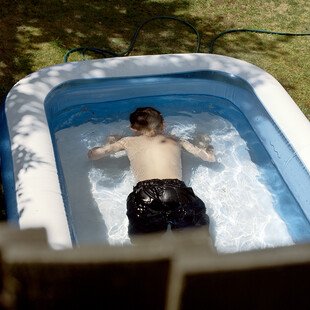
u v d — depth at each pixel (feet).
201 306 3.60
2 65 13.92
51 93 11.73
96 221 10.50
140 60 12.85
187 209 9.53
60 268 3.22
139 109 11.51
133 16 16.61
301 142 11.19
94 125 12.46
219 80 13.14
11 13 15.83
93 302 3.63
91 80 12.30
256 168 11.84
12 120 10.64
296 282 3.52
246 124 12.71
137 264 3.27
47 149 10.05
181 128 12.61
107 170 11.50
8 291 3.42
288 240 10.47
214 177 11.56
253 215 10.92
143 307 3.68
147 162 10.48
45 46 14.85
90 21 16.10
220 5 17.72
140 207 9.55
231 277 3.39
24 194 9.04
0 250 3.08
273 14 17.65
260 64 15.43
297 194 10.87
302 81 14.96
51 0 16.67
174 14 16.99
